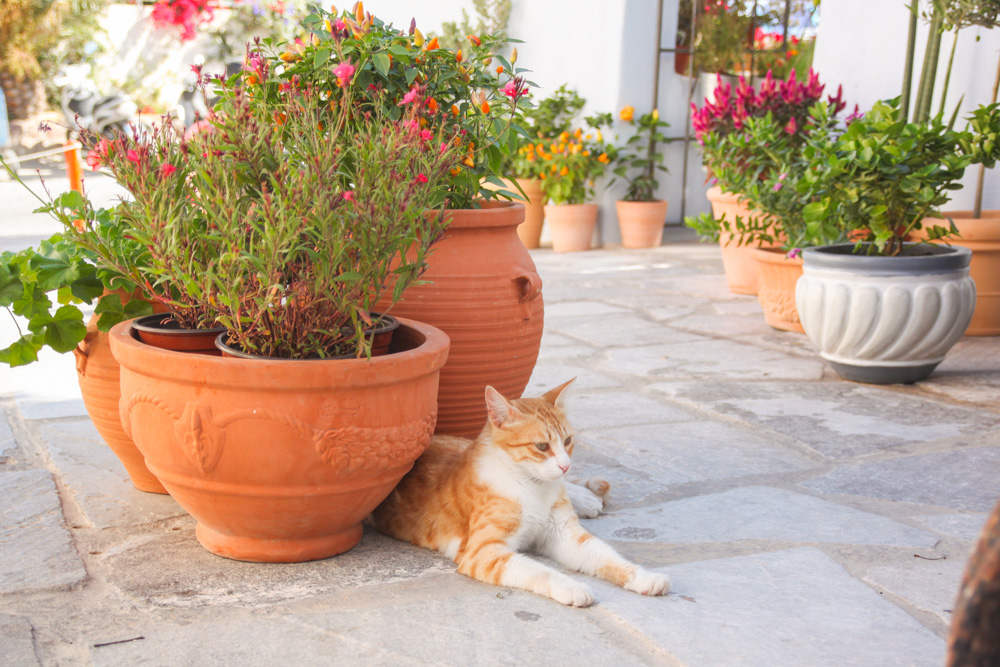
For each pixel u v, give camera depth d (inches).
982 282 203.6
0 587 87.9
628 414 154.4
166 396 85.7
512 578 89.0
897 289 162.1
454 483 99.1
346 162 104.9
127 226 104.9
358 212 84.4
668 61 365.4
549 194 360.8
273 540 94.1
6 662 74.1
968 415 151.9
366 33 111.6
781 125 251.0
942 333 164.7
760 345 207.0
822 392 167.5
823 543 101.7
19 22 553.6
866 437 141.1
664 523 107.8
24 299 103.4
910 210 177.2
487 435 98.2
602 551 93.5
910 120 235.3
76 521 106.2
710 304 254.5
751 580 92.0
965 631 36.5
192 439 84.7
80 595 87.0
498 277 115.3
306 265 89.1
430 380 94.0
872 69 246.4
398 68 117.2
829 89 260.5
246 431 84.0
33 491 113.7
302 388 82.9
